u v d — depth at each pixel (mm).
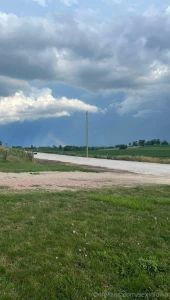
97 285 4715
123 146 112562
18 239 6012
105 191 11562
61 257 5414
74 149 103438
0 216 7445
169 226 7172
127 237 6453
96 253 5613
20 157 34406
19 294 4359
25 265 5090
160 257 5633
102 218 7562
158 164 35750
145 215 7969
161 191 11984
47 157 52219
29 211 7984
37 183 13609
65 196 10109
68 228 6742
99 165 32531
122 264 5301
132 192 11555
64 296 4406
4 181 14008
